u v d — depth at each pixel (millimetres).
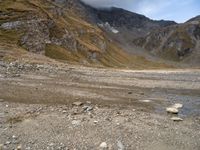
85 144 14523
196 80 58156
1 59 66375
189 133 17219
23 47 124438
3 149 13438
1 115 18406
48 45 143125
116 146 14484
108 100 27328
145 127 17734
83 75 55281
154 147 14812
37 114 18953
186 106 26656
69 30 193375
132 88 39906
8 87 30359
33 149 13648
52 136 15312
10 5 152125
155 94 34750
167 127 18141
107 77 55844
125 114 20594
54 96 27109
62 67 72875
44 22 150750
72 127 16703
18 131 15812
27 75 43500
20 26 134500
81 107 21969
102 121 18125
